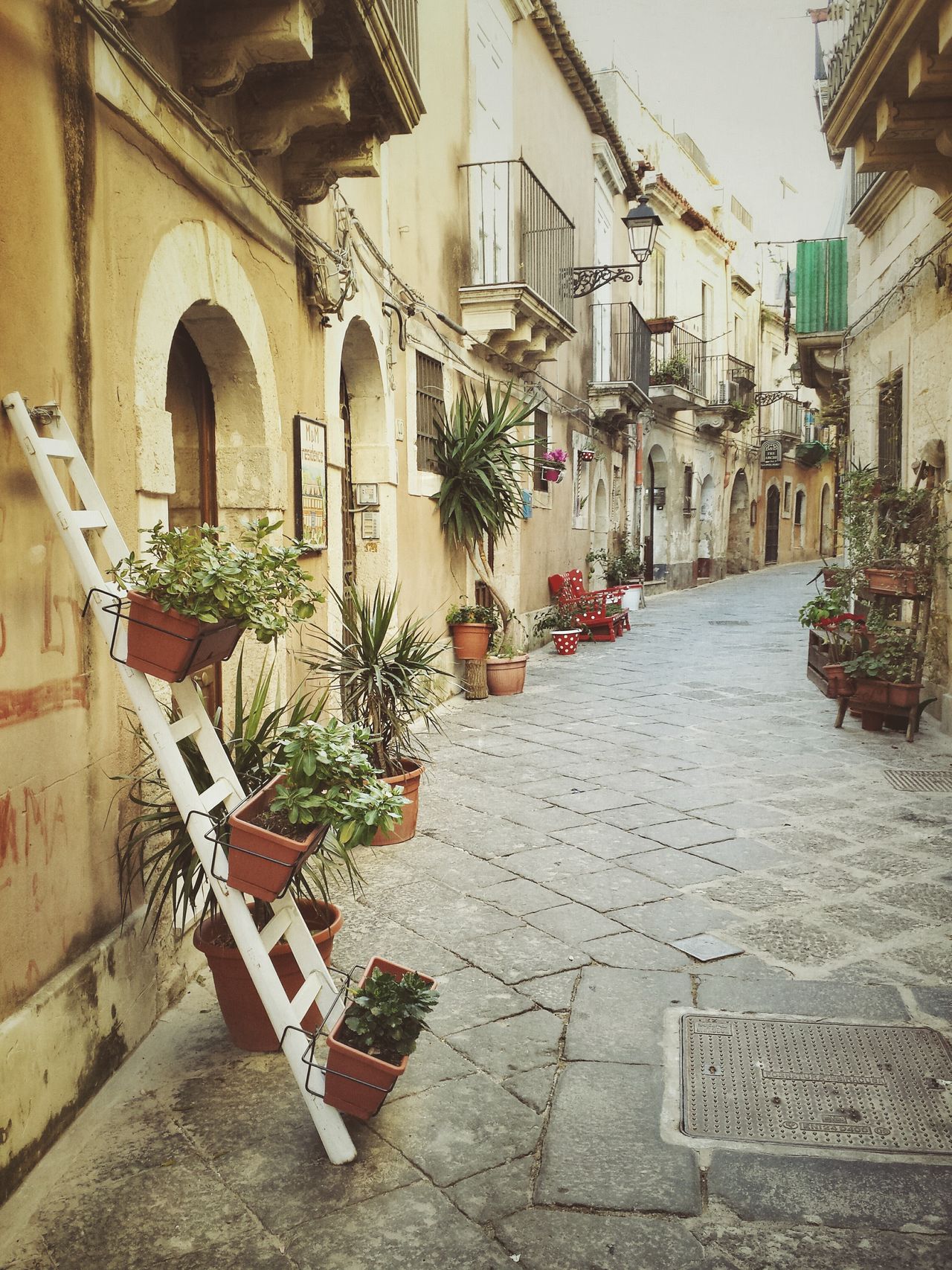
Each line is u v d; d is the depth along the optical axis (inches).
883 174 343.3
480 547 383.9
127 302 127.2
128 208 127.4
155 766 132.2
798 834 203.9
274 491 186.4
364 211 265.1
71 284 111.7
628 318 716.0
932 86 238.5
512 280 437.7
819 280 493.4
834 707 346.3
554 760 270.8
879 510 349.1
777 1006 131.2
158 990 131.9
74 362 112.5
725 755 275.4
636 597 725.3
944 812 217.5
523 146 456.1
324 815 102.9
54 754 104.8
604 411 656.4
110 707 119.3
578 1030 126.0
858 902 166.6
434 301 346.3
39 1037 98.6
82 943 111.7
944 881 175.5
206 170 153.3
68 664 108.2
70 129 111.8
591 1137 104.1
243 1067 119.2
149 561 129.4
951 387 288.7
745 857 190.1
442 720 326.6
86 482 103.0
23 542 99.0
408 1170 99.4
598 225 646.5
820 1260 86.5
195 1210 93.7
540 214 465.4
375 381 280.4
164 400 136.8
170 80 143.5
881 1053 119.0
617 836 204.2
